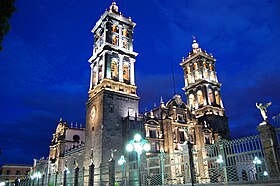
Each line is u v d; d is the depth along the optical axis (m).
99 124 55.06
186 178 23.64
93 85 66.00
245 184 18.42
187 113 68.38
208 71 84.94
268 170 18.00
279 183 16.08
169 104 67.31
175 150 59.06
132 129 55.00
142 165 40.06
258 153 19.09
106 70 60.53
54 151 80.94
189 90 85.44
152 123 59.81
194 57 87.31
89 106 62.44
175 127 63.22
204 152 60.28
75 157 67.94
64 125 81.38
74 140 81.06
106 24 66.12
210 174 31.12
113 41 66.25
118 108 57.69
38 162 84.06
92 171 37.38
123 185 33.78
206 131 69.25
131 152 50.81
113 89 59.66
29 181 63.56
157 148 57.72
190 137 65.50
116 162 50.62
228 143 22.50
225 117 78.69
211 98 80.88
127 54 66.38
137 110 60.75
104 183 46.69
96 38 71.50
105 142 52.22
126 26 70.50
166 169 37.91
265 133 18.83
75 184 39.72
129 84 62.97
